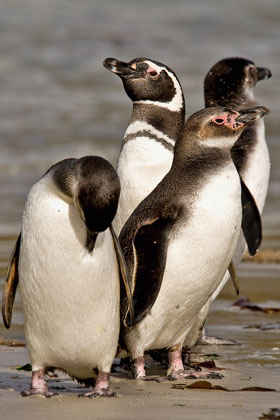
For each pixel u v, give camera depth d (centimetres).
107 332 1121
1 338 1559
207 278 1266
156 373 1377
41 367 1150
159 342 1317
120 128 5744
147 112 1579
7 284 1147
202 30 9325
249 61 2061
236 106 2025
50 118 5931
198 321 1506
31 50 7988
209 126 1285
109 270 1091
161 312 1269
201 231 1236
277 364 1406
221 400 1107
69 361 1141
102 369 1148
